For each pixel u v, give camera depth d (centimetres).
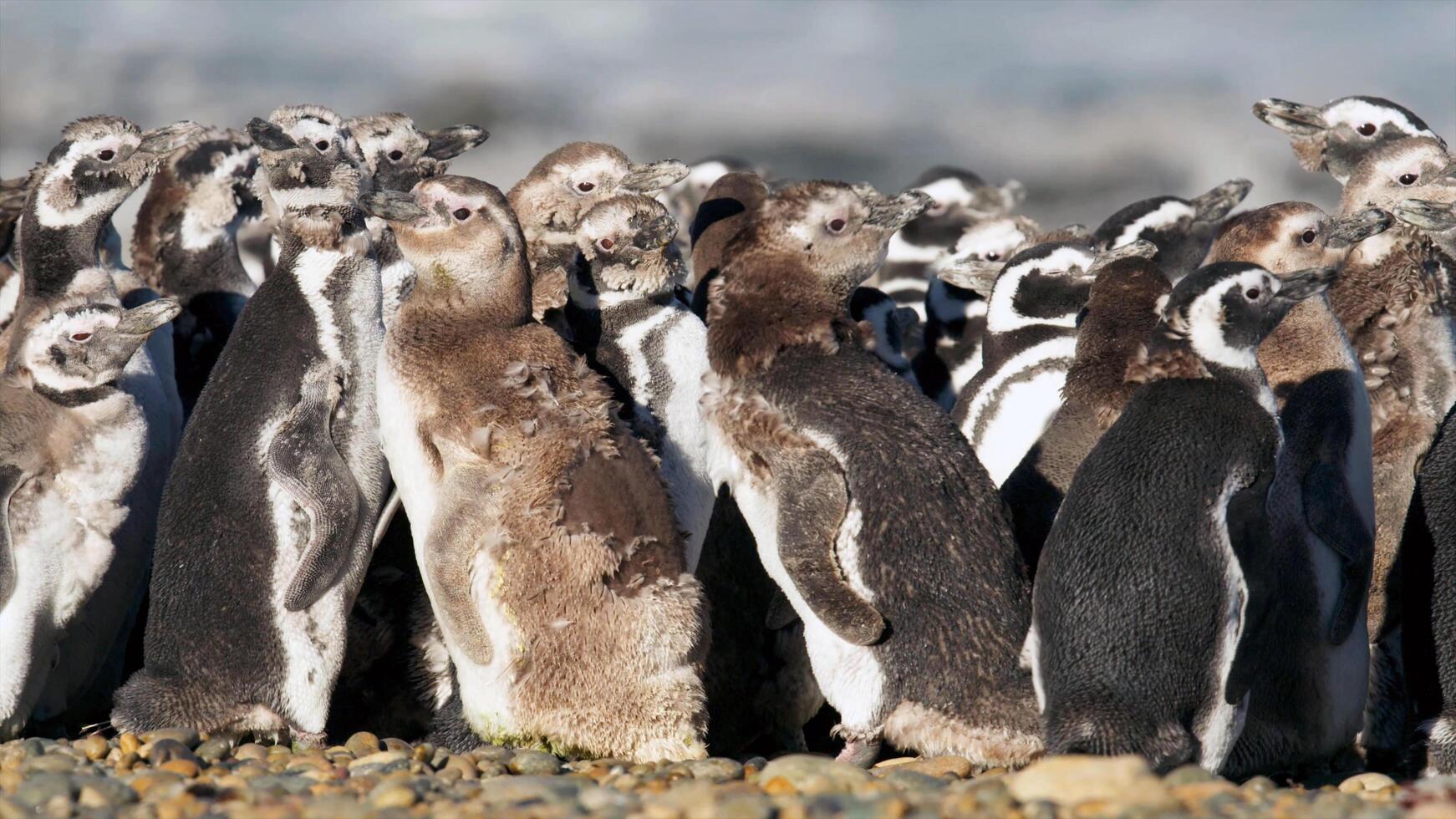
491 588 1102
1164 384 1066
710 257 1591
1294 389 1221
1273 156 5256
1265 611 1016
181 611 1176
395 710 1290
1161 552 992
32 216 1455
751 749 1259
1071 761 905
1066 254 1478
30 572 1220
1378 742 1275
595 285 1298
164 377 1520
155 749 1084
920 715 1077
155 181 1738
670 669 1108
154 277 1722
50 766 1075
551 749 1117
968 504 1111
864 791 948
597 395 1145
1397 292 1379
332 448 1198
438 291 1166
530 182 1445
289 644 1169
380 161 1619
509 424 1110
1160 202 1964
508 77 6288
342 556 1171
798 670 1228
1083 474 1043
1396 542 1322
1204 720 998
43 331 1248
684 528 1236
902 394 1166
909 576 1084
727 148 5769
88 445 1251
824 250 1208
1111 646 985
